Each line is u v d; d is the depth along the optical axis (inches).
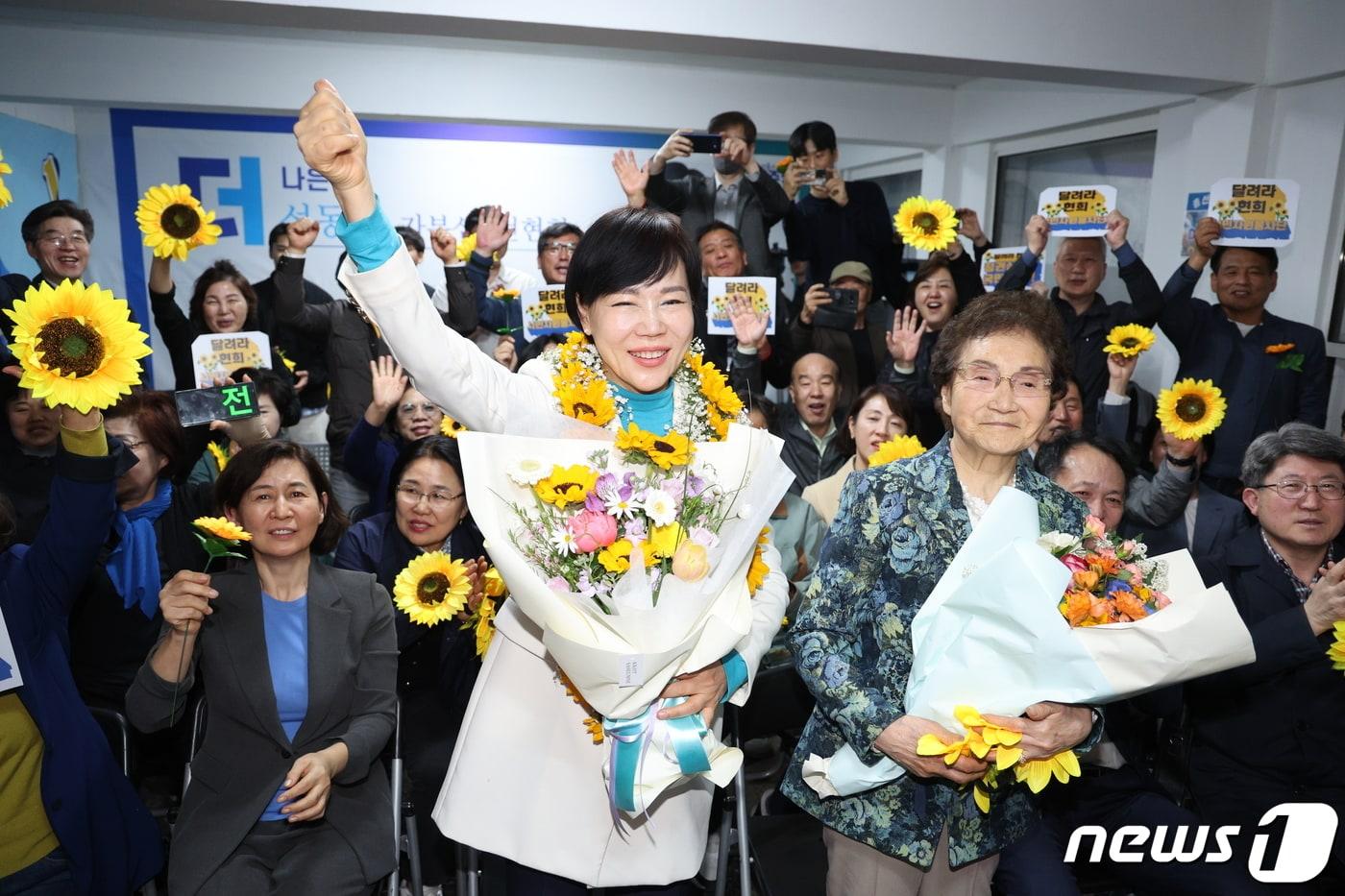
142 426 85.6
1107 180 215.6
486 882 77.5
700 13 136.6
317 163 44.1
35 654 64.8
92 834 66.0
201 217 111.2
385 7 123.4
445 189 239.3
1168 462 101.7
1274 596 80.5
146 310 230.1
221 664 74.4
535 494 50.3
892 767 55.1
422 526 91.7
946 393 58.5
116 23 191.0
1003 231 248.5
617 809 53.4
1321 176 163.0
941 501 56.6
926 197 262.7
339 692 75.5
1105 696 50.7
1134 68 159.2
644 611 47.7
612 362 54.1
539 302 146.8
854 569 57.3
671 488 50.7
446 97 212.7
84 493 61.9
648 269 52.0
